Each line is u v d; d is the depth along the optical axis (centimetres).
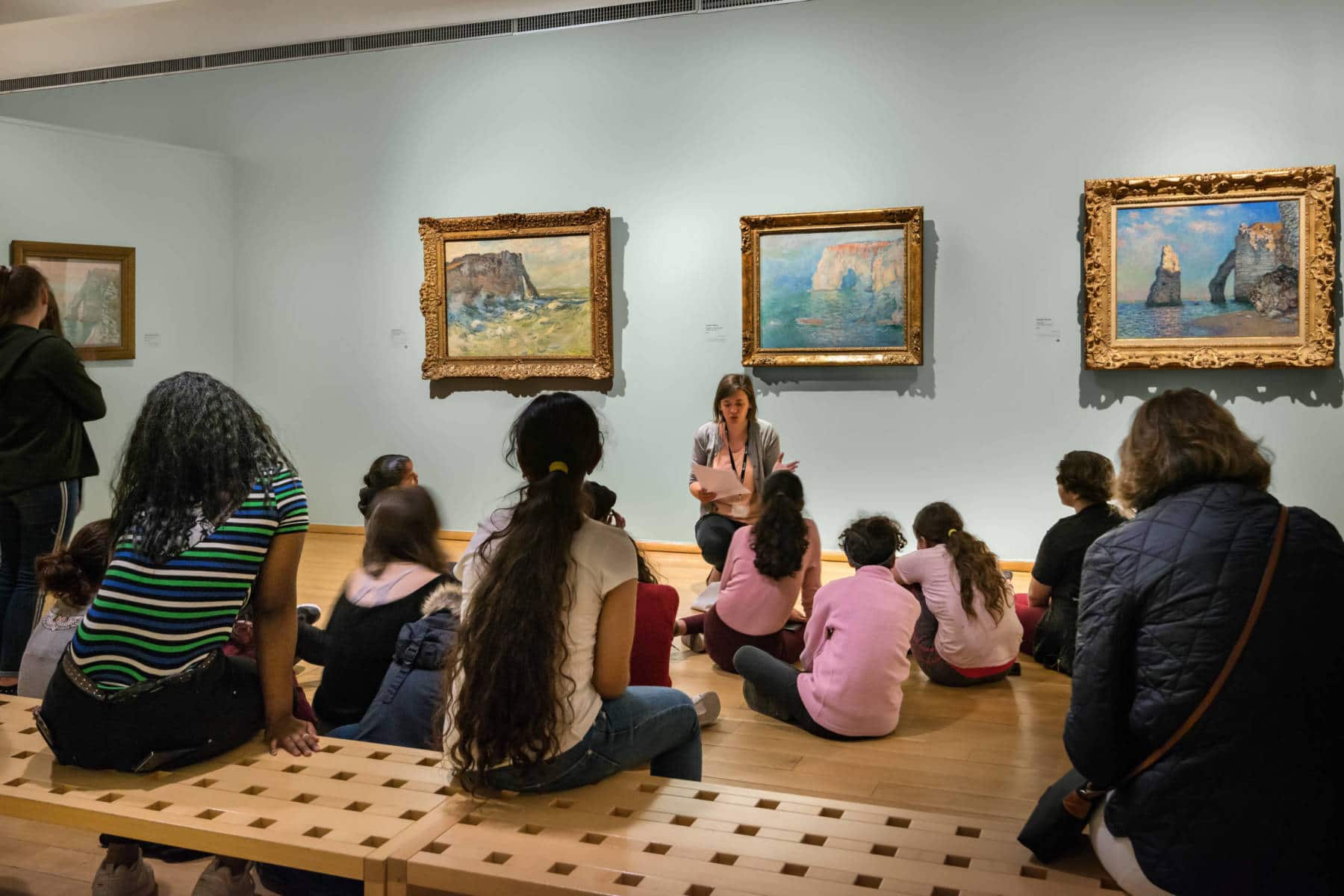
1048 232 768
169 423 265
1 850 342
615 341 877
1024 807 371
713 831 241
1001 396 784
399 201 932
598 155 873
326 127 950
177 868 327
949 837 240
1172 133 739
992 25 771
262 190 974
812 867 225
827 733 444
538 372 885
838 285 805
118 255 898
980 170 780
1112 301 746
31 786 260
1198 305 731
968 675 509
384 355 945
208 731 271
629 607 256
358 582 356
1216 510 204
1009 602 515
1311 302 709
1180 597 199
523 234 879
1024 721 465
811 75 813
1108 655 206
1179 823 198
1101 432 764
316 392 969
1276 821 192
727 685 521
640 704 272
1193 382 744
